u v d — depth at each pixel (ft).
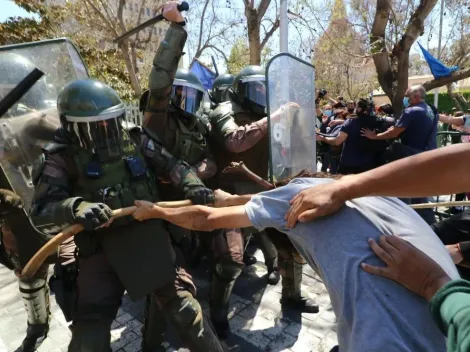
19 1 34.45
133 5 41.06
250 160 9.91
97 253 6.65
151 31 41.19
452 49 53.31
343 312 3.14
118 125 6.43
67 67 9.30
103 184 6.45
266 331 9.49
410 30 23.68
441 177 2.97
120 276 6.29
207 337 6.64
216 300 9.25
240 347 8.87
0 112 5.75
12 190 7.11
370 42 24.88
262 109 10.00
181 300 6.64
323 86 52.75
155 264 6.39
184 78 9.00
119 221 6.34
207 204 6.63
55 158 6.46
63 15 37.78
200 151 9.53
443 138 19.92
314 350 8.74
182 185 7.02
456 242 7.63
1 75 7.80
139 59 49.11
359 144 16.75
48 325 9.35
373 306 2.98
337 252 3.34
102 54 40.40
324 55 51.49
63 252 7.97
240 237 9.40
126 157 6.73
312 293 11.35
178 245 7.48
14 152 7.66
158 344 8.25
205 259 14.05
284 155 9.02
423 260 3.10
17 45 8.37
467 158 2.90
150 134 7.45
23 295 8.65
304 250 3.75
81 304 6.44
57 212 5.91
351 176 3.54
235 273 8.93
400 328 2.88
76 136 6.33
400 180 3.14
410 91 15.23
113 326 9.98
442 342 2.90
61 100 6.29
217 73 21.17
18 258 7.49
